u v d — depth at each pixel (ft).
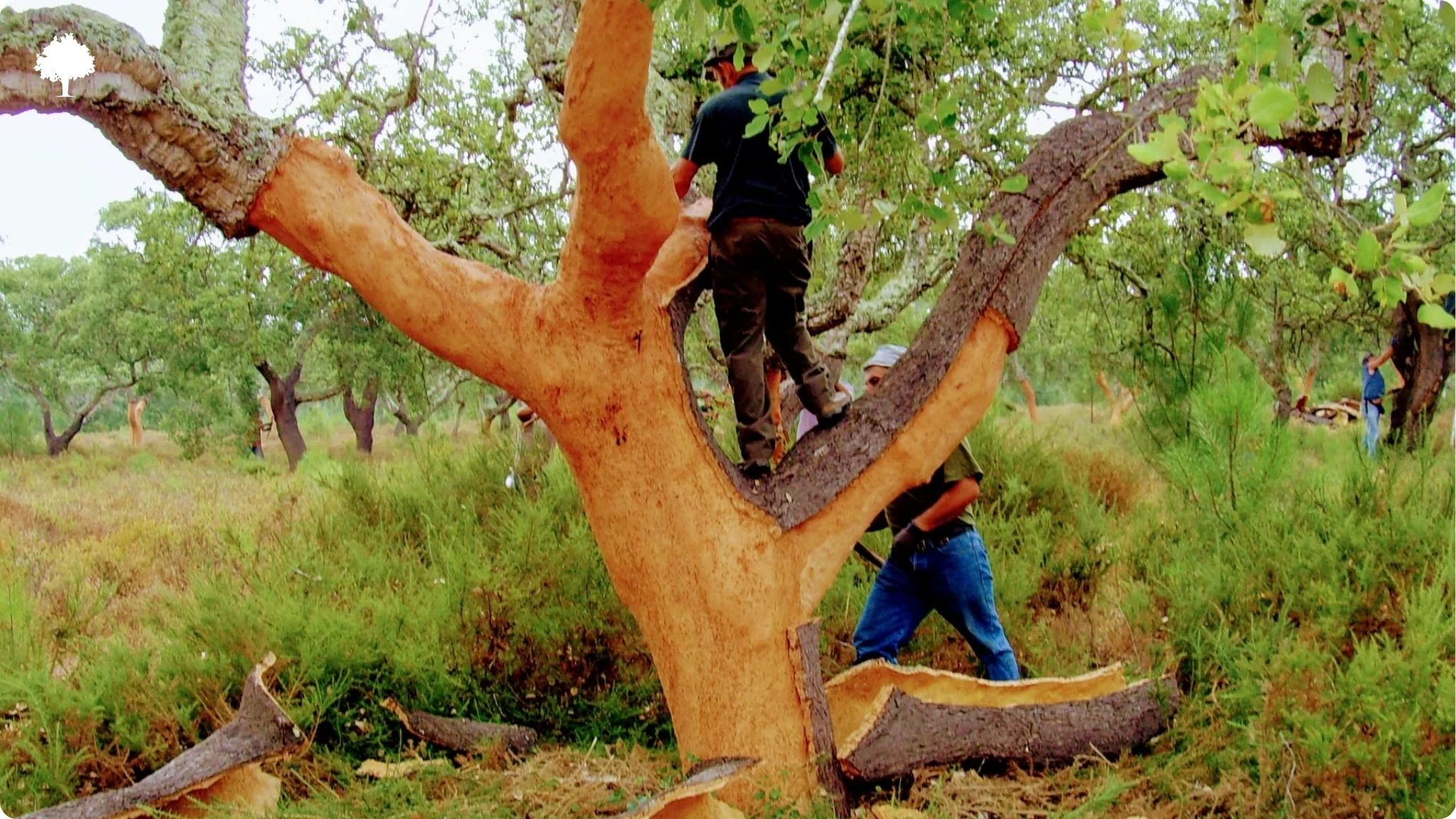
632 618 18.04
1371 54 10.86
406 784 13.61
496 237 32.35
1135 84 24.39
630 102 10.62
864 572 20.93
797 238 13.39
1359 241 7.57
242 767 13.34
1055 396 138.21
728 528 13.24
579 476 13.32
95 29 11.00
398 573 20.92
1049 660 17.87
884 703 13.51
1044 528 23.17
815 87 9.70
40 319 119.34
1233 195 7.75
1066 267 39.81
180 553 30.35
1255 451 20.17
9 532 36.60
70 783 14.32
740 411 13.85
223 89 12.01
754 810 12.89
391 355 76.84
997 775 14.12
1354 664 13.26
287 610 17.13
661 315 12.99
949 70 20.33
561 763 14.78
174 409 97.86
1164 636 17.31
